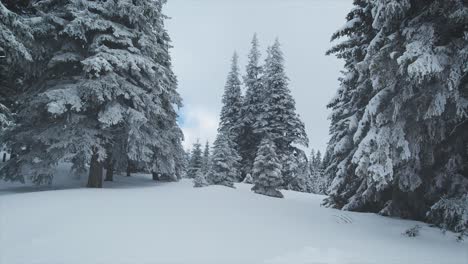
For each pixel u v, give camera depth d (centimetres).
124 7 1477
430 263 578
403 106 936
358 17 1385
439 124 905
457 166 938
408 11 951
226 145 2797
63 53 1457
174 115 2191
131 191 1362
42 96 1329
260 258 548
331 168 1855
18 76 1563
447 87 814
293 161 3259
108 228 694
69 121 1371
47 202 971
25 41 1258
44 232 652
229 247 604
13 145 1498
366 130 1131
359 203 1373
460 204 826
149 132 1694
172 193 1358
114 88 1408
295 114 3500
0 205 915
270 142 2366
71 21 1412
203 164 4156
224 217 888
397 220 1076
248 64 4178
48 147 1408
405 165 1014
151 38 1684
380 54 925
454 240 794
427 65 756
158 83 1677
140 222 762
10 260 497
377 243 714
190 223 784
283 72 3594
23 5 1528
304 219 966
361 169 950
